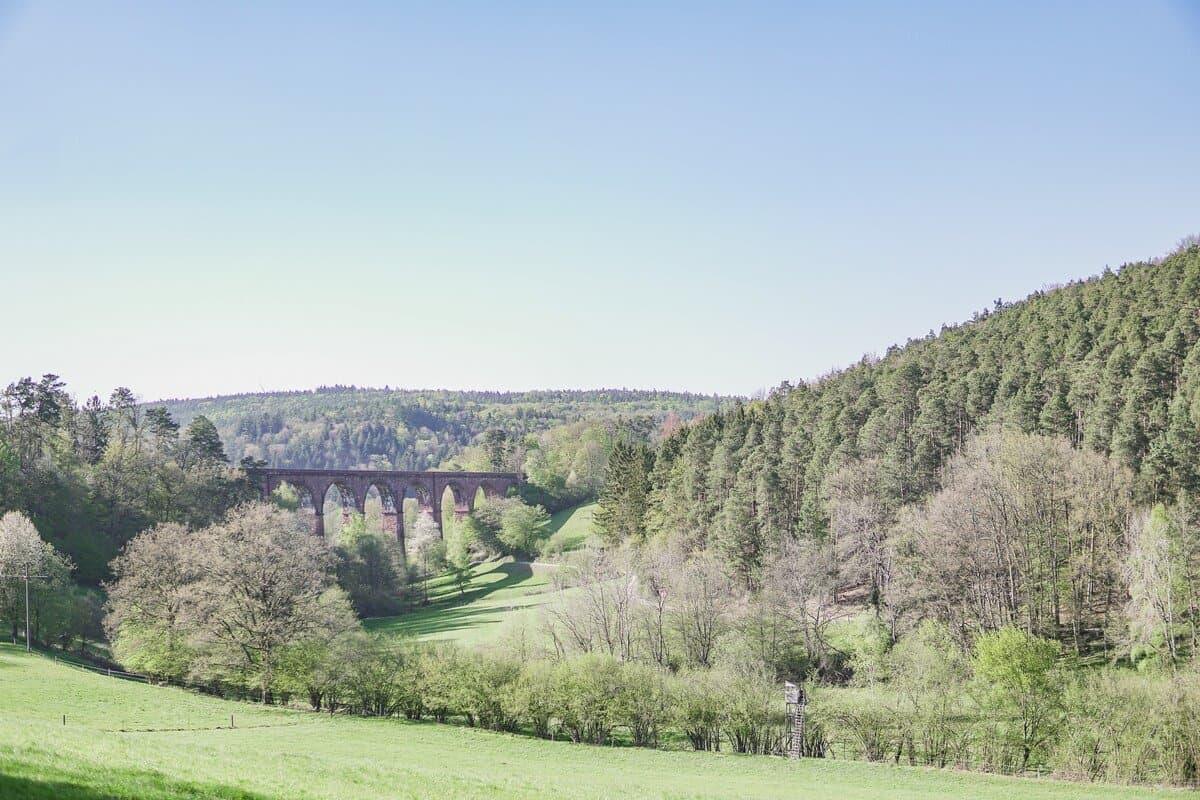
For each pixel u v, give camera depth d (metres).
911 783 49.62
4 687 58.31
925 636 71.69
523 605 117.88
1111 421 86.56
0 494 104.25
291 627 69.94
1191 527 68.44
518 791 33.91
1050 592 75.44
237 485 133.25
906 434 103.38
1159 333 96.88
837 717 58.44
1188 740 49.84
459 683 64.06
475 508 184.25
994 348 117.12
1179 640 66.25
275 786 28.31
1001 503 76.69
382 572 134.62
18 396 122.06
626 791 38.69
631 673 62.50
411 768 37.38
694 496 117.06
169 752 32.03
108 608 86.19
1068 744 52.78
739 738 59.34
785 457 110.00
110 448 133.62
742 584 95.50
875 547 86.69
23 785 21.72
